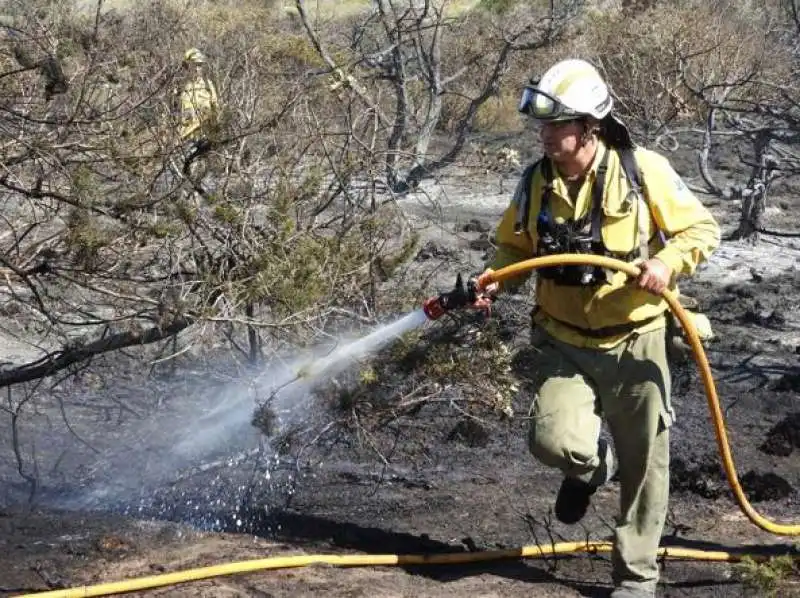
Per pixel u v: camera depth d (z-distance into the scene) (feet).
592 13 57.82
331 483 20.18
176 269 18.57
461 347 18.38
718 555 17.04
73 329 22.94
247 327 19.71
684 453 22.72
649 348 14.96
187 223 17.89
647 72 43.88
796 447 23.38
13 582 15.52
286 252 18.61
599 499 19.83
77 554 16.61
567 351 15.20
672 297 14.56
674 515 19.31
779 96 41.50
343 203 20.76
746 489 20.51
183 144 18.33
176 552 16.84
